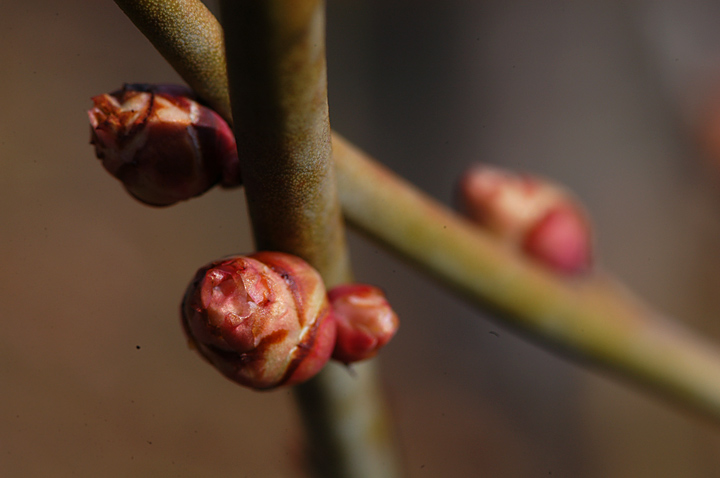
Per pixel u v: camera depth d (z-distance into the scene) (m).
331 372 0.08
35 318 0.23
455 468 0.22
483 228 0.09
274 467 0.22
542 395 0.22
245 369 0.08
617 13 0.16
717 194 0.15
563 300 0.09
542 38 0.21
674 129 0.15
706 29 0.15
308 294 0.08
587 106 0.20
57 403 0.21
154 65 0.27
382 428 0.09
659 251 0.17
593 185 0.19
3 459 0.20
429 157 0.23
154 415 0.22
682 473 0.17
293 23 0.07
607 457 0.19
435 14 0.23
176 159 0.08
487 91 0.22
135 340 0.23
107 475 0.20
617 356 0.09
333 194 0.08
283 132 0.07
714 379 0.09
